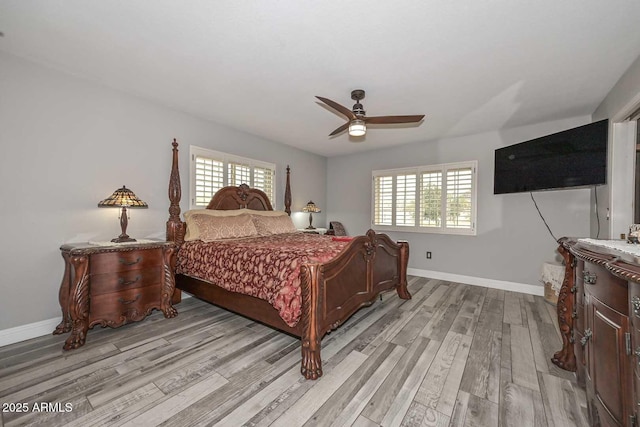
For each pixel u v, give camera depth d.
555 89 2.77
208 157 3.80
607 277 1.22
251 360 2.08
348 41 2.03
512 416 1.53
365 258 2.70
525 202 3.92
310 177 5.66
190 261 3.05
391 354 2.19
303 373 1.87
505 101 3.08
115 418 1.48
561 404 1.62
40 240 2.48
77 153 2.68
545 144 3.33
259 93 2.96
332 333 2.57
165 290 2.86
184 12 1.75
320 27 1.88
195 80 2.69
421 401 1.64
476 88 2.77
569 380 1.85
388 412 1.55
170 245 2.88
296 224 5.33
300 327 2.04
